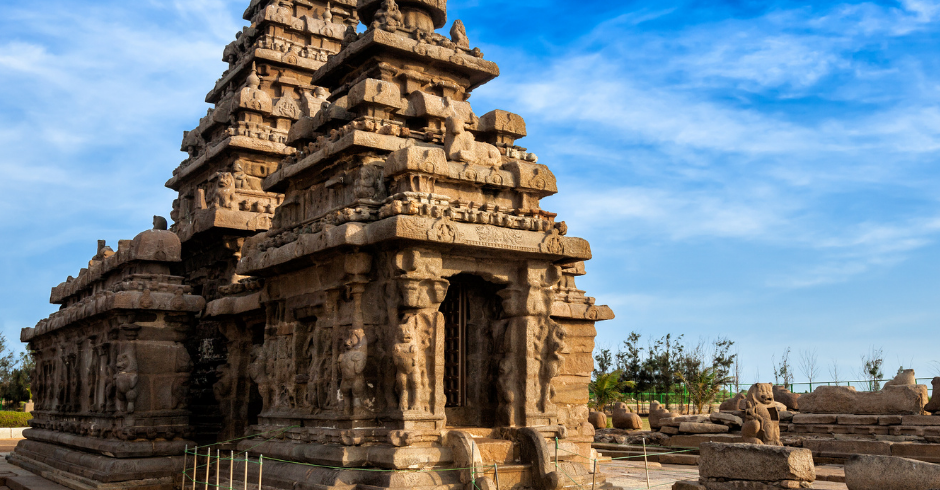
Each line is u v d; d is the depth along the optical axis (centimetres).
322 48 2588
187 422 1845
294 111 2434
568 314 1700
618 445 2469
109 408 1827
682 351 5069
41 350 2528
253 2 2703
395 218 1271
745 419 1938
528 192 1535
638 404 5025
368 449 1272
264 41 2488
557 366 1452
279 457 1401
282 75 2509
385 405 1331
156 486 1709
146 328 1830
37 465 2147
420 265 1308
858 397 2216
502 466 1302
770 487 1064
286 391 1514
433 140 1541
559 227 1521
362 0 1761
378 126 1466
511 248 1387
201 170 2519
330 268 1402
